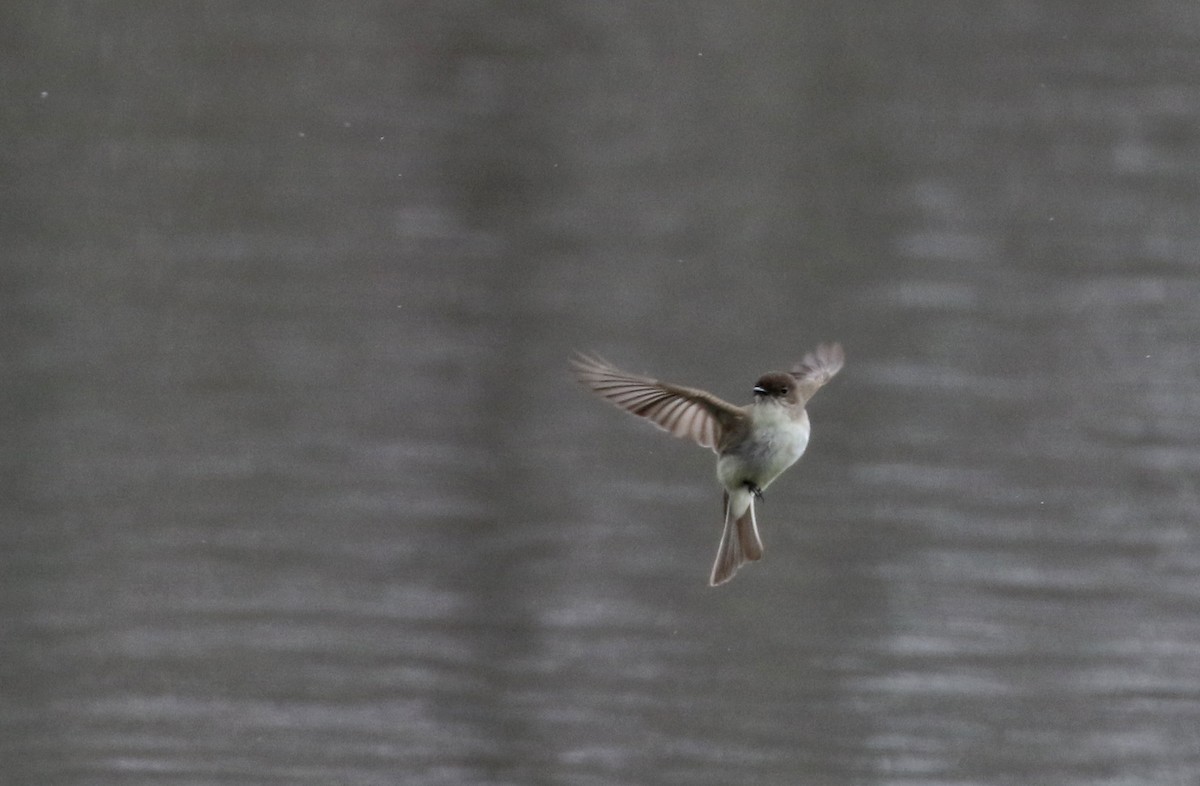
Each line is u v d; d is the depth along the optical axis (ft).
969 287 75.10
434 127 93.97
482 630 48.08
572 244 81.51
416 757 42.42
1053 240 80.89
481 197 87.35
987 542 53.06
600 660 46.85
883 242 81.15
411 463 59.41
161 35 104.32
